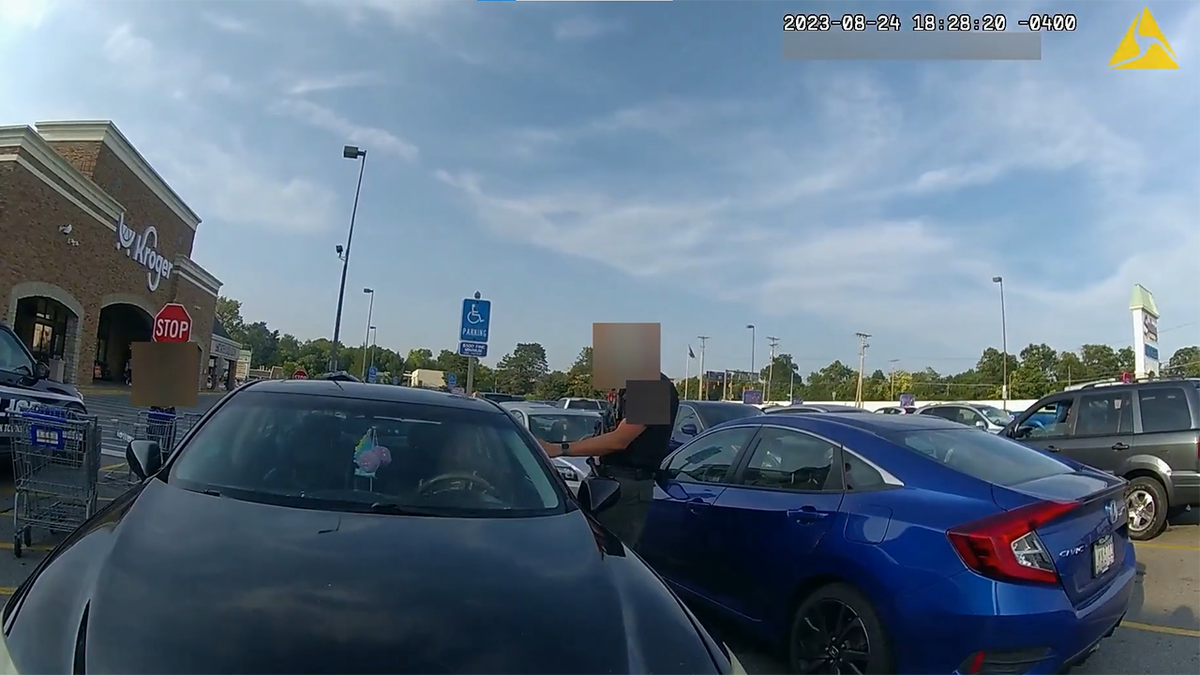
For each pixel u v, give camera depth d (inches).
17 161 954.7
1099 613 146.7
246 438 142.6
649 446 202.4
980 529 140.5
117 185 1267.2
